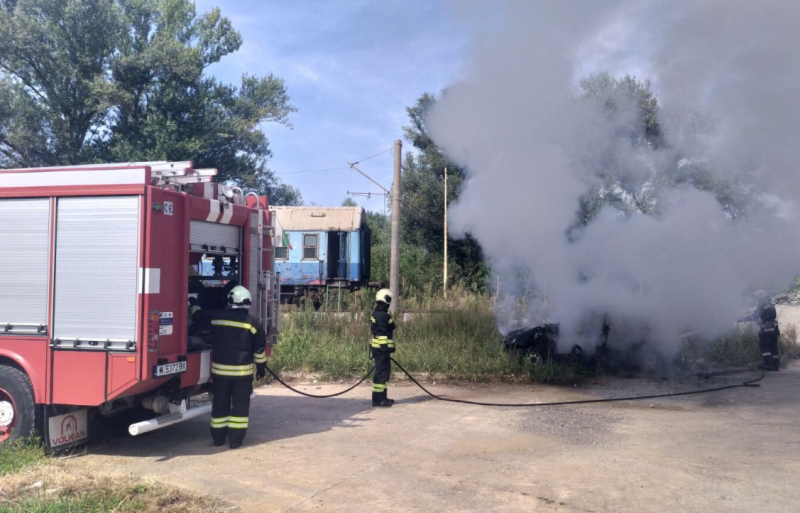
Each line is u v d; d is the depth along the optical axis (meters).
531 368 10.83
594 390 9.92
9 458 5.85
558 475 5.79
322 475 5.84
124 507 4.86
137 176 6.02
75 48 26.92
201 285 7.81
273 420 8.16
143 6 30.00
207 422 8.16
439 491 5.39
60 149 27.95
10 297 6.27
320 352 11.96
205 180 6.70
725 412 8.29
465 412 8.48
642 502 5.09
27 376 6.24
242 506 5.05
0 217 6.34
